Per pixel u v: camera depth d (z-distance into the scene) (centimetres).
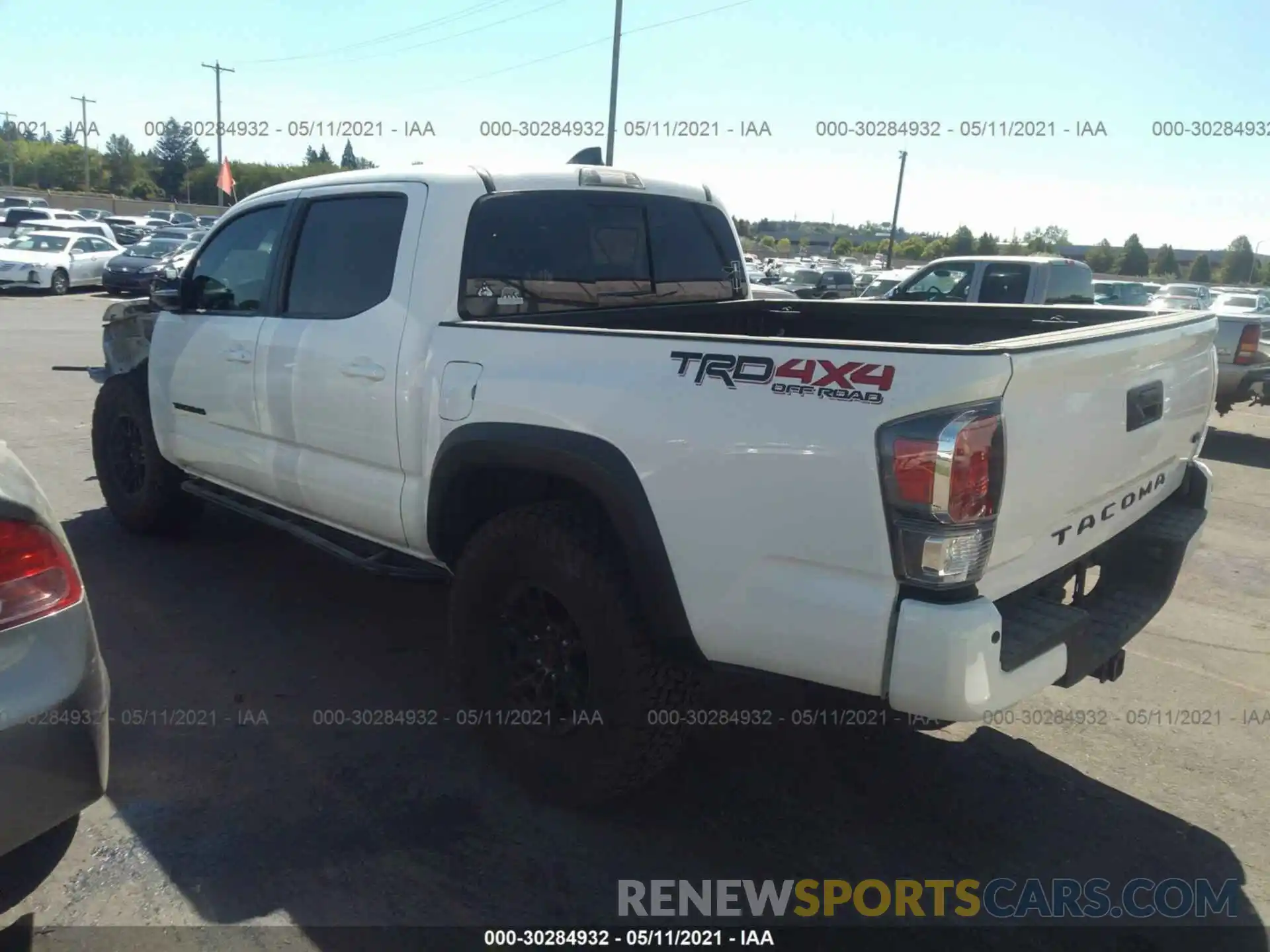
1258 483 834
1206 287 2597
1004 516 242
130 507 560
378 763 344
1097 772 353
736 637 269
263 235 441
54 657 223
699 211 461
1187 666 446
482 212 365
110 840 296
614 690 296
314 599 488
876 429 236
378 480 375
